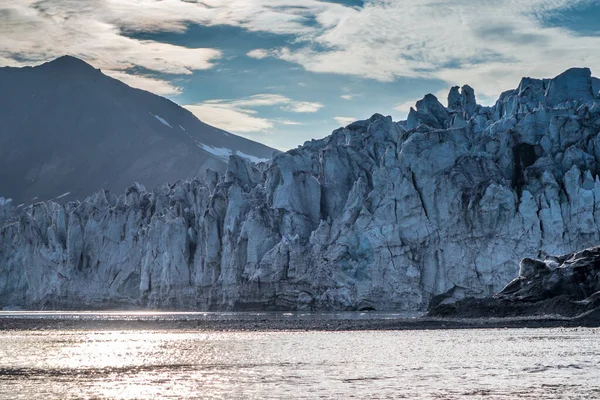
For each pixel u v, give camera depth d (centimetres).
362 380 9950
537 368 10900
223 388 9431
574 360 11638
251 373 10512
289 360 11725
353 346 13400
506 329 16862
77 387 9538
